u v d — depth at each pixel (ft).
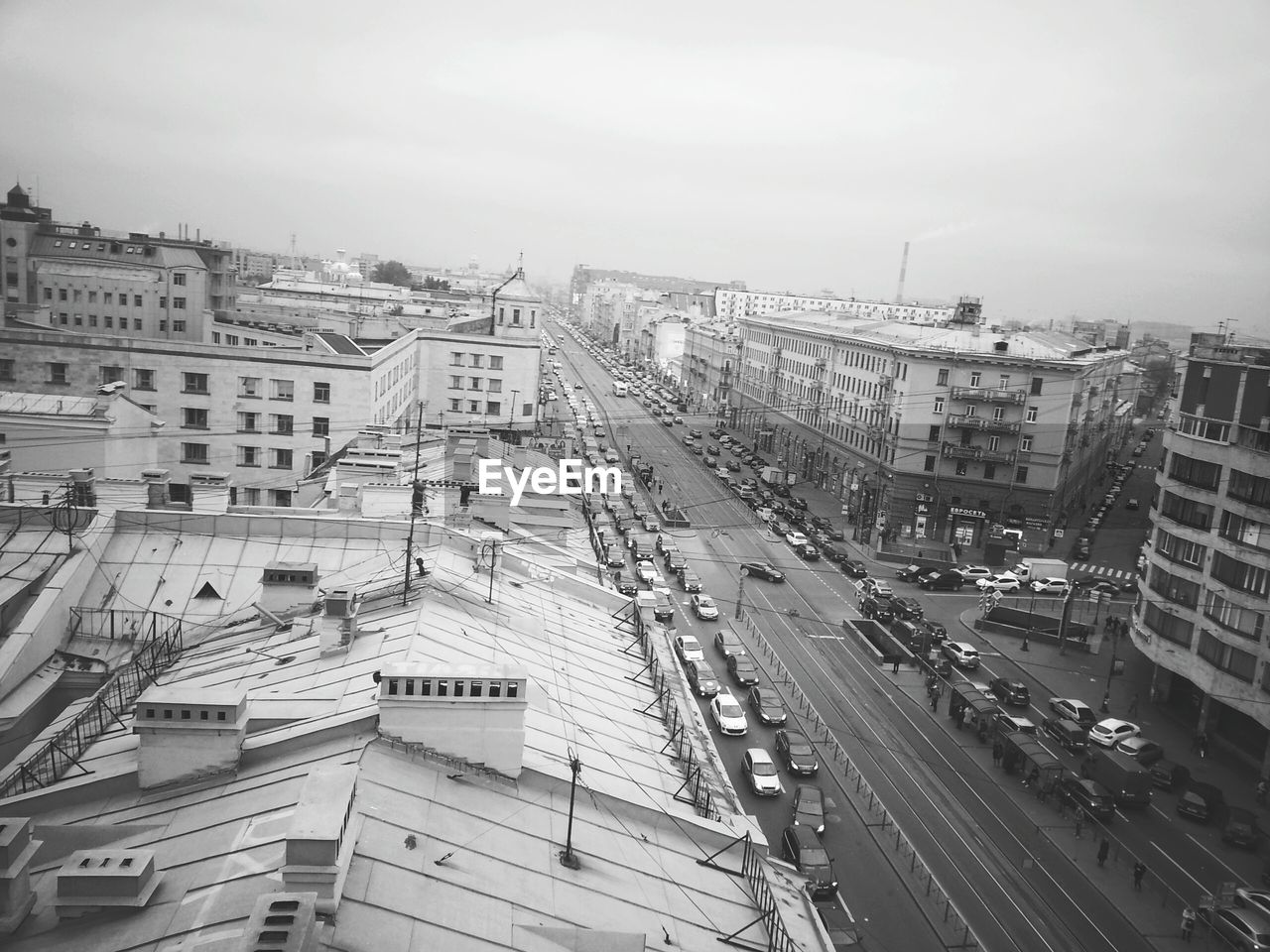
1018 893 123.65
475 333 403.54
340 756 59.31
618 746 80.07
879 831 136.56
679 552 296.71
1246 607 169.89
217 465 244.42
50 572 89.66
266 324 376.68
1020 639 244.63
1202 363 186.09
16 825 46.11
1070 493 390.42
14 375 233.96
